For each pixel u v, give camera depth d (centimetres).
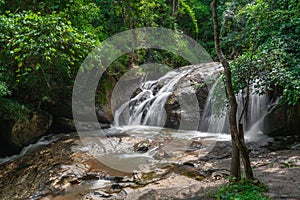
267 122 732
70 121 849
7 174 585
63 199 448
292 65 602
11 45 508
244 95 773
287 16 649
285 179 421
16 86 745
